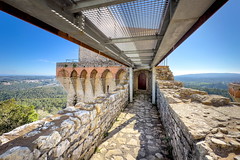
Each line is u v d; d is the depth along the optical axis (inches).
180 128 65.2
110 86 474.6
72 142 69.9
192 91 116.0
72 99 522.9
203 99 96.0
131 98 289.9
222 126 53.4
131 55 157.6
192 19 44.9
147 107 242.5
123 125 150.9
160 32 70.5
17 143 47.7
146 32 73.9
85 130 84.7
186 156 55.4
